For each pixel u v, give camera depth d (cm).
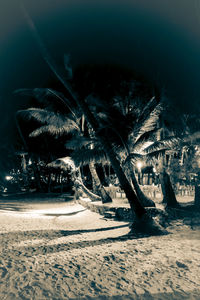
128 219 1120
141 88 1434
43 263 457
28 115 1573
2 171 3309
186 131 1186
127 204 1419
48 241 644
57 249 562
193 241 656
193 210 1063
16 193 3400
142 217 820
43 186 3744
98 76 1442
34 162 3475
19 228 829
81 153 1074
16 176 3716
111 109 1266
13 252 521
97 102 1407
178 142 1039
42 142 3206
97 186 1579
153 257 512
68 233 786
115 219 1165
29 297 321
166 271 433
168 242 647
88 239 689
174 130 1241
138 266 457
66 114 1684
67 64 807
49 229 859
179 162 1603
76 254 525
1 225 858
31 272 409
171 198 1216
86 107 853
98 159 1056
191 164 1485
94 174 1619
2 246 566
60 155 3319
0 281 367
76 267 444
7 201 2234
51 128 1675
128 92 1435
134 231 801
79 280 386
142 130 1223
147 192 1806
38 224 980
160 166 1278
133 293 345
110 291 350
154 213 1043
